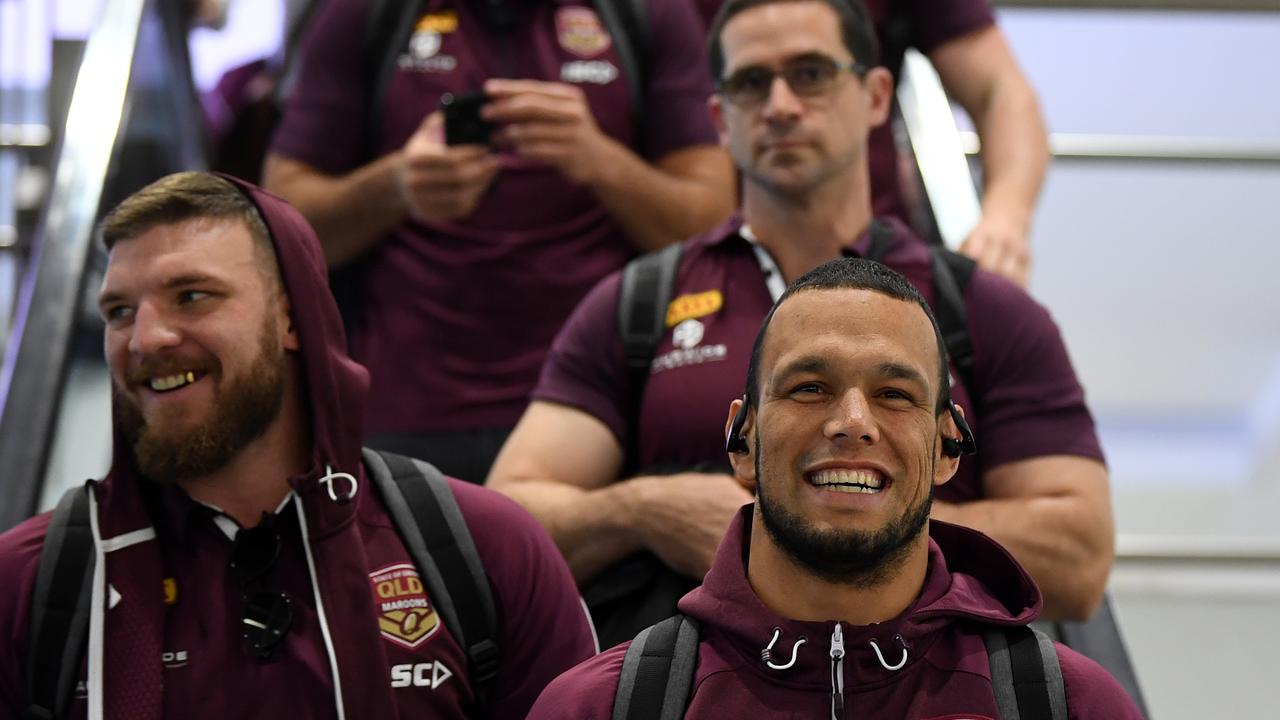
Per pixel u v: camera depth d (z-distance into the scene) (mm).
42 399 3727
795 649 2180
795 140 3324
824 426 2162
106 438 4199
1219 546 4648
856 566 2162
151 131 5125
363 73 4125
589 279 3936
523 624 2672
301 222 2789
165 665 2545
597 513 3119
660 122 4090
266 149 5133
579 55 4082
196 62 5969
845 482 2158
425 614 2617
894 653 2180
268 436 2682
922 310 2246
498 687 2658
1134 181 5051
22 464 3604
